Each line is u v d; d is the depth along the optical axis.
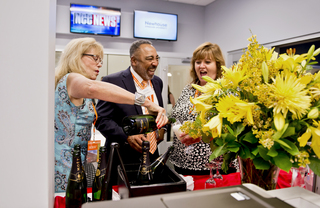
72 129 1.16
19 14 0.55
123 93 1.04
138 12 4.36
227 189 0.53
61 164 1.13
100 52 1.40
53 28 0.72
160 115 1.03
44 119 0.58
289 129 0.63
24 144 0.57
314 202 0.60
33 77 0.56
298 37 3.01
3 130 0.56
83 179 0.84
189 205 0.46
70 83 1.10
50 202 0.69
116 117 1.83
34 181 0.58
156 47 4.70
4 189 0.57
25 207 0.58
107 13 4.18
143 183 0.83
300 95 0.59
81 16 4.06
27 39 0.55
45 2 0.56
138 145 1.57
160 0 4.67
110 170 0.78
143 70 1.81
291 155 0.67
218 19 4.60
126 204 0.45
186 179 1.05
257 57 0.72
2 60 0.54
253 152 0.68
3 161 0.56
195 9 4.96
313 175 0.95
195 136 0.81
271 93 0.63
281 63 0.70
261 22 3.59
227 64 4.39
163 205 0.45
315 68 2.69
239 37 4.05
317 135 0.59
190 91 1.91
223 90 0.76
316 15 2.76
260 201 0.48
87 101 1.22
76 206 0.81
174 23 4.57
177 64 4.38
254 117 0.68
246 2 3.88
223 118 0.73
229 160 0.77
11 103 0.56
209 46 1.81
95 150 1.10
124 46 4.48
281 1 3.23
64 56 1.30
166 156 0.96
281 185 1.13
